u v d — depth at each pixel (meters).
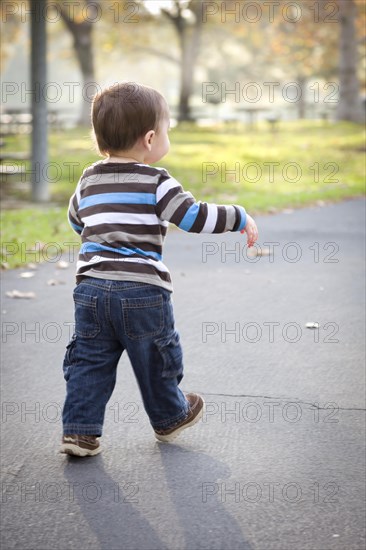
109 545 3.72
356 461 4.64
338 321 7.82
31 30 16.88
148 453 4.77
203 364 6.49
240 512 4.02
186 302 8.61
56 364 6.57
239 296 8.87
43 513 4.04
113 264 4.42
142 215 4.43
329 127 41.78
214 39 81.19
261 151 29.25
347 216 14.77
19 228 13.25
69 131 42.34
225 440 4.96
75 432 4.62
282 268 10.33
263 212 15.30
